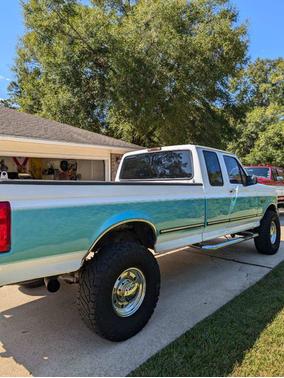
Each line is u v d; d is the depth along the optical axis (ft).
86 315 9.46
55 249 8.63
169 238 12.65
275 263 18.60
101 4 64.95
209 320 11.32
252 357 9.12
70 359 9.16
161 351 9.46
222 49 51.31
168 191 12.42
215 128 56.54
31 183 8.14
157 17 49.65
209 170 15.42
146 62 49.14
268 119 85.56
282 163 77.82
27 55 73.67
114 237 10.84
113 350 9.59
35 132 29.30
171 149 15.90
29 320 11.63
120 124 56.39
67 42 54.24
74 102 56.34
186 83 50.78
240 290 14.25
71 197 9.00
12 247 7.76
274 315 11.66
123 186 10.53
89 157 36.09
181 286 14.92
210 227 15.16
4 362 9.07
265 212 20.67
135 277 10.52
